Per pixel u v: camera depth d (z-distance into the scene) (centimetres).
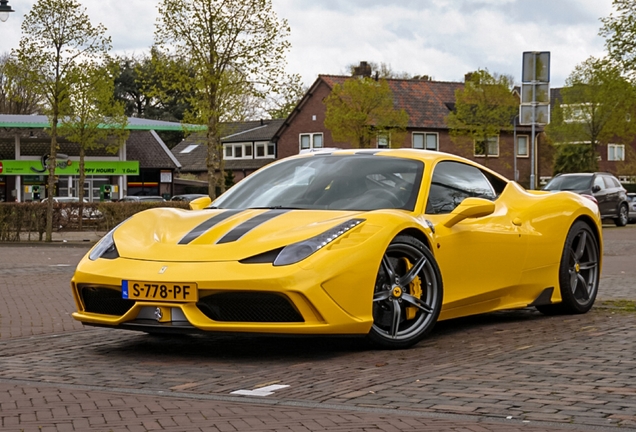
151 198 4019
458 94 4278
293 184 593
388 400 386
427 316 540
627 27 1845
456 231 573
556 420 347
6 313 771
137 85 7562
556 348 516
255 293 475
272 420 352
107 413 368
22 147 4978
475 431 332
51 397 404
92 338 605
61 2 2377
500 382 419
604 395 390
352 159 609
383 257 516
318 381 432
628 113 4216
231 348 550
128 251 521
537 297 653
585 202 702
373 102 4212
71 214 2436
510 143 5544
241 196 600
